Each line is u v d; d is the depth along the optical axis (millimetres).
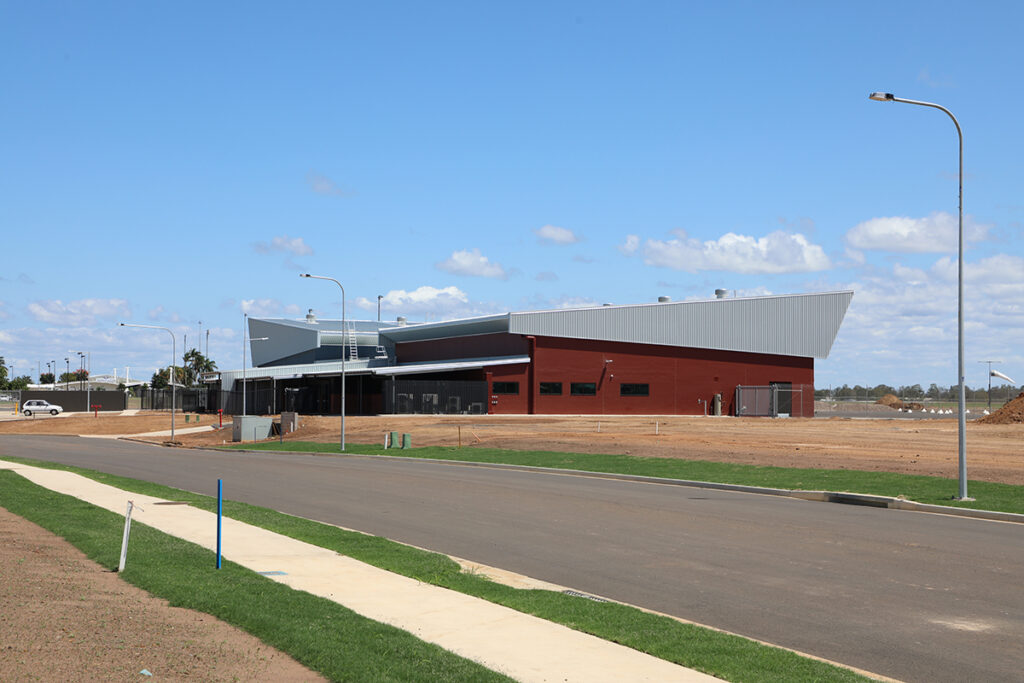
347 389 83250
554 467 32500
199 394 101625
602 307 75125
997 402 137500
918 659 9070
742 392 79188
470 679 7844
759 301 81125
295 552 14812
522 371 72500
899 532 17141
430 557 14484
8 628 8969
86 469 32281
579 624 10078
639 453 35781
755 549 15445
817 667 8406
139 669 7910
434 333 82938
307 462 38281
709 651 8922
